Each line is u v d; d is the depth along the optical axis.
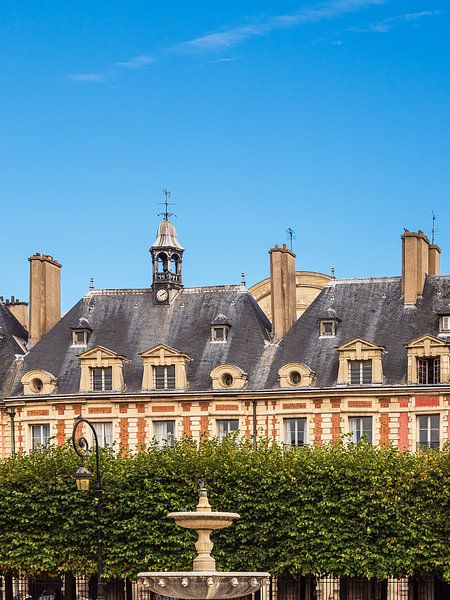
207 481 63.09
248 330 76.69
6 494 65.12
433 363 71.19
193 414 73.94
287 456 63.31
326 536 60.91
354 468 61.78
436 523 60.31
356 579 64.56
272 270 76.94
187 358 75.50
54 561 63.78
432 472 61.06
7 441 76.62
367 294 76.38
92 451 67.06
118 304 80.06
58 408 75.75
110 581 67.25
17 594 67.75
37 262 80.56
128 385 75.56
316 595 68.25
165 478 63.59
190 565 61.88
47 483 64.62
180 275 80.56
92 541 63.34
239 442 70.75
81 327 78.19
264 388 73.56
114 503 63.91
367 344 71.88
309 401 72.38
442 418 70.19
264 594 68.00
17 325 82.31
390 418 71.06
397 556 60.34
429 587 66.81
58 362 77.69
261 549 61.97
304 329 75.69
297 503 62.06
